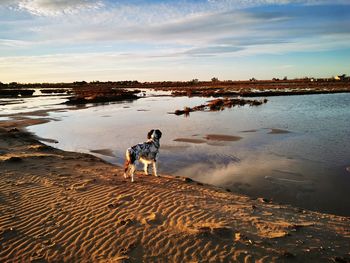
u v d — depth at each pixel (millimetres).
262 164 16641
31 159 14273
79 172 12438
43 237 7301
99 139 24203
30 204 9047
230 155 18594
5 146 18750
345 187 13055
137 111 44531
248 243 6848
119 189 10312
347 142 21547
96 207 8812
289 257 6352
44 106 54750
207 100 61562
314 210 11008
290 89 87812
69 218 8172
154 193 9953
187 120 33969
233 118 34938
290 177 14453
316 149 19750
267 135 24656
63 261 6453
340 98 58531
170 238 7090
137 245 6898
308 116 35500
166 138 23984
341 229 7961
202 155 18641
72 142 23188
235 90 88250
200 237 7059
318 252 6586
